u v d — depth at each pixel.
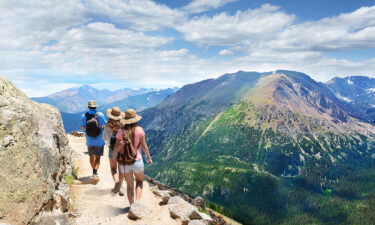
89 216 4.18
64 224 3.43
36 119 3.89
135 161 4.21
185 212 4.60
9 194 2.74
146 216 4.22
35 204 2.97
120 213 4.36
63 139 5.84
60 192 4.08
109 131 5.47
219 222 6.54
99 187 5.52
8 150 2.99
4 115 3.21
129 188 4.34
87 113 5.77
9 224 2.56
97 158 5.89
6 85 3.85
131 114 4.25
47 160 3.88
